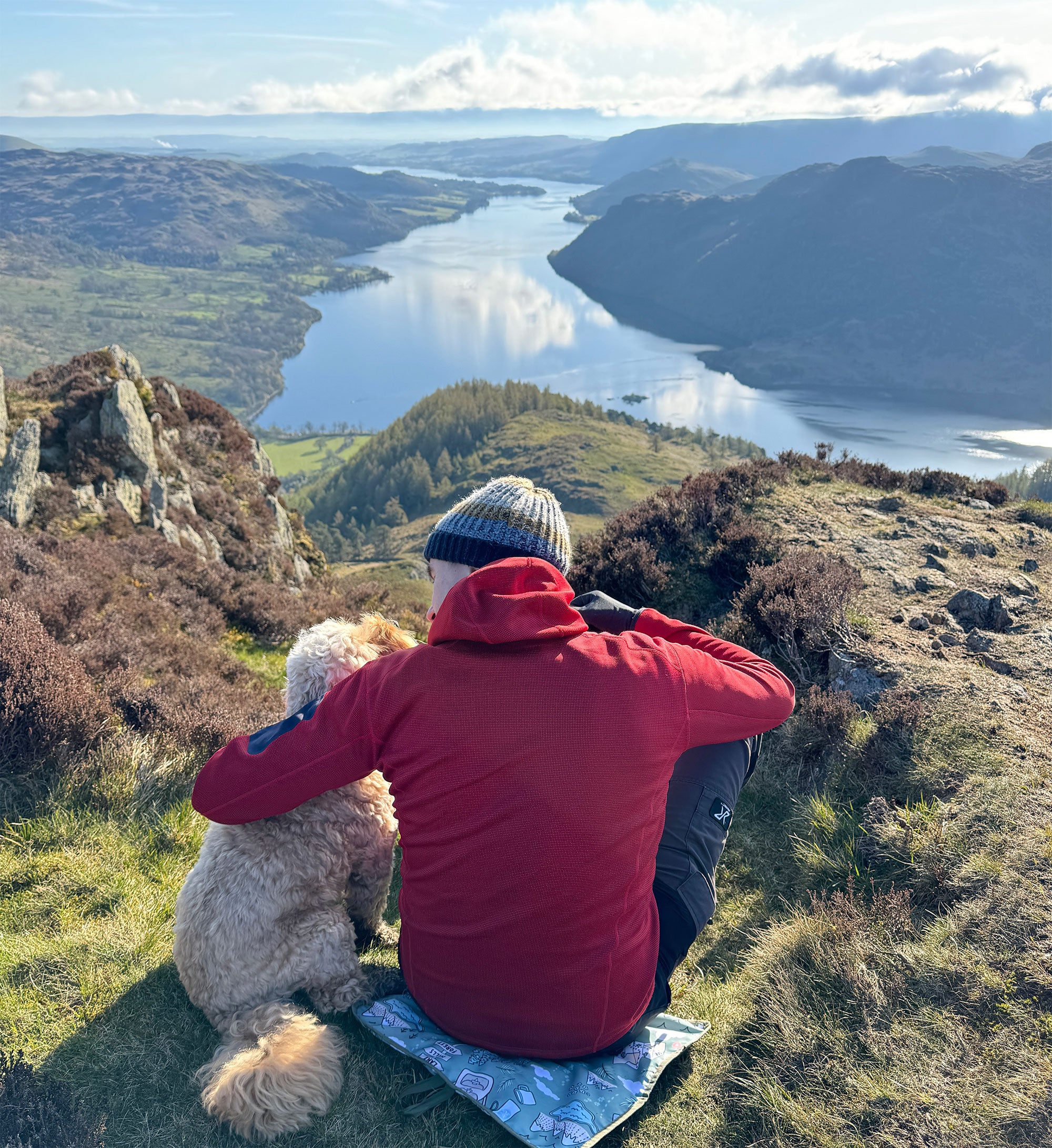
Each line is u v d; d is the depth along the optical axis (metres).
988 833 3.92
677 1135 2.42
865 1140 2.44
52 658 5.21
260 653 11.82
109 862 3.83
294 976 2.44
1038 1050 2.68
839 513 9.87
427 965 2.13
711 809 2.52
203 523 20.11
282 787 2.04
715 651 2.33
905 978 3.12
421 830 1.97
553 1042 2.05
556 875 1.85
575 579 8.57
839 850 4.32
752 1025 3.01
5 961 2.94
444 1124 2.22
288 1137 2.15
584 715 1.77
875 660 5.84
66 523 15.71
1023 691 5.40
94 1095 2.31
